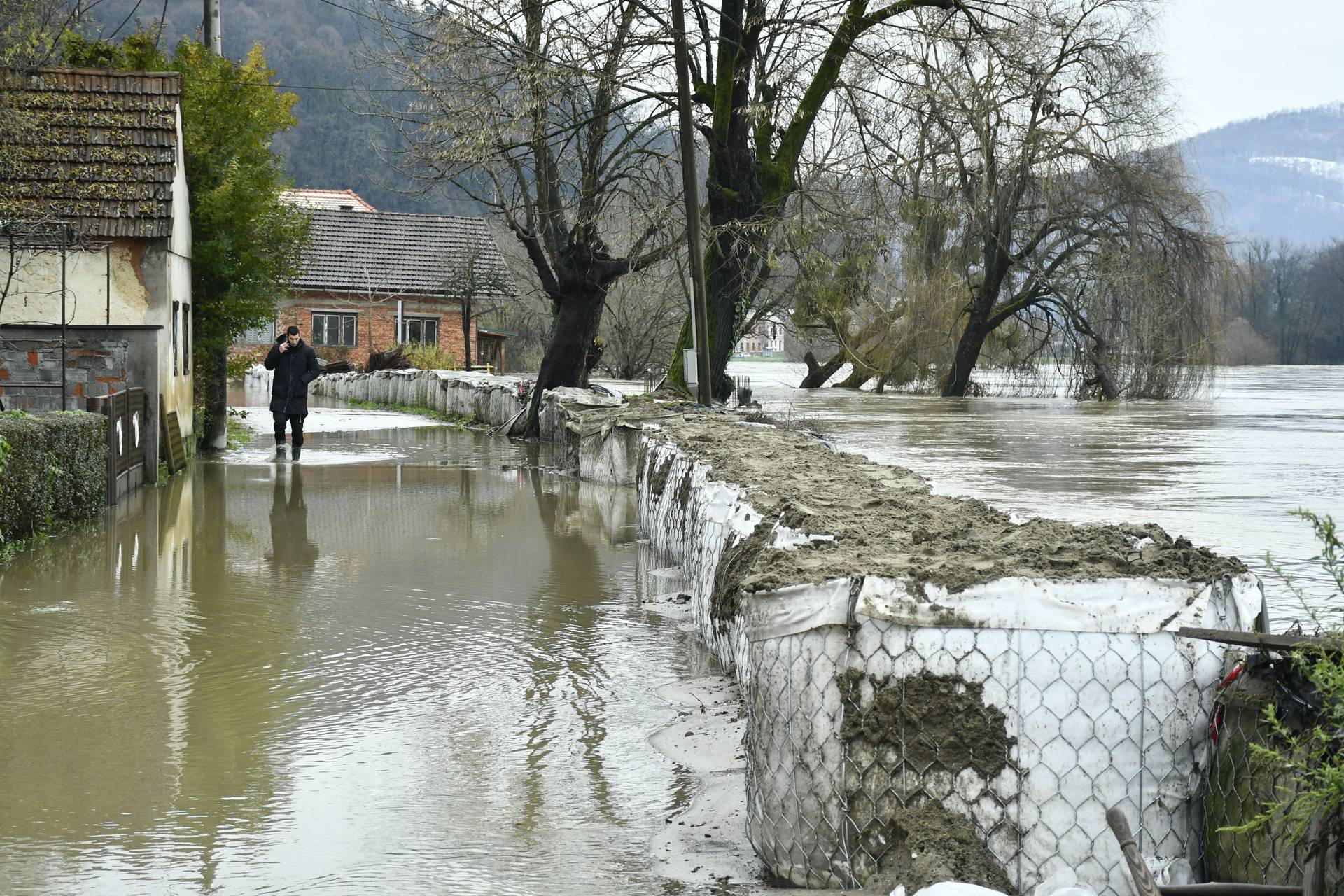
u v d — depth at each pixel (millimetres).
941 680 4059
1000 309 52469
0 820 5059
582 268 26828
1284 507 14320
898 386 58125
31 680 7188
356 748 6004
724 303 27156
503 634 8422
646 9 24234
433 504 15484
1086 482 17516
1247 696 3805
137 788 5438
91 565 10836
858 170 27969
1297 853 3484
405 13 25422
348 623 8711
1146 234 45500
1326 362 111500
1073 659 3996
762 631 4324
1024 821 3975
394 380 41219
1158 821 3951
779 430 14930
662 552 11672
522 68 24031
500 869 4570
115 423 14758
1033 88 28438
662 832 4906
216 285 22297
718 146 25969
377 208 84250
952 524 6105
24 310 17625
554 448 24641
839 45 26672
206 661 7645
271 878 4504
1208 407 42844
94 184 18000
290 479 18188
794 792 4223
